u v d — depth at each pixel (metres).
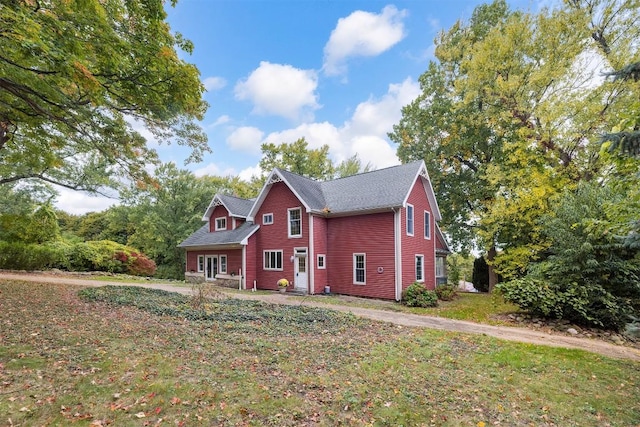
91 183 16.16
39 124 7.77
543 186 12.97
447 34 20.89
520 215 13.81
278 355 5.70
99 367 4.54
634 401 4.71
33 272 16.92
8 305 7.91
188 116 8.80
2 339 5.28
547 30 12.69
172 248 29.25
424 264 17.69
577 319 9.75
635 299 9.48
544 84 12.98
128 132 8.65
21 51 4.76
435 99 21.61
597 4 12.07
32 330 5.91
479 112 17.67
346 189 18.55
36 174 15.04
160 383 4.20
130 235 33.16
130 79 6.97
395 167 18.12
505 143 14.21
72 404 3.58
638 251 8.96
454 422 3.86
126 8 6.54
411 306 13.59
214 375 4.63
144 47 6.57
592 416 4.24
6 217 17.92
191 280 21.17
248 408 3.82
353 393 4.39
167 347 5.60
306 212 16.98
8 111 7.12
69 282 13.80
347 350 6.32
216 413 3.66
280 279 17.97
